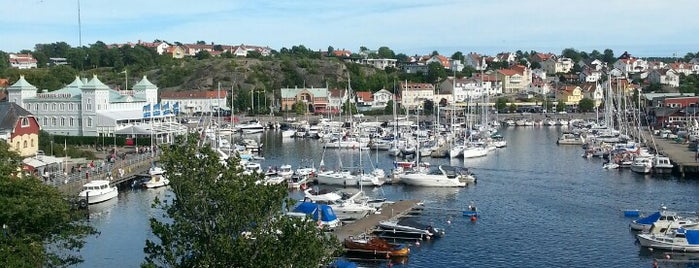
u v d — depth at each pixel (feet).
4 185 185.37
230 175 160.45
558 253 281.54
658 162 487.20
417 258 274.98
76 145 614.34
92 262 266.16
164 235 157.99
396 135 650.84
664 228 301.22
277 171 466.70
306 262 155.63
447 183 437.17
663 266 264.72
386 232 307.58
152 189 420.36
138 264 263.90
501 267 263.49
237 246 150.20
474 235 309.63
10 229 180.04
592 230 317.63
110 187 391.86
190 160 160.56
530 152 631.97
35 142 490.49
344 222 328.29
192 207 157.99
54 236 199.21
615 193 410.52
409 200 380.58
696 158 510.58
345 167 519.19
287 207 163.12
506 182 455.22
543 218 342.64
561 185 441.27
